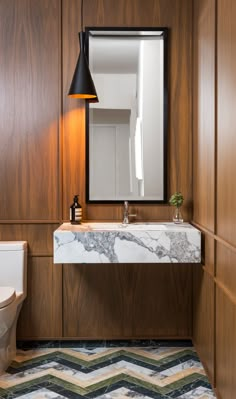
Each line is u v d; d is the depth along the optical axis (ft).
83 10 10.59
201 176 9.53
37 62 10.58
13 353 9.89
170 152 10.74
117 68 10.69
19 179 10.66
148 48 10.66
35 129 10.64
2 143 10.62
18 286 10.27
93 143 10.72
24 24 10.53
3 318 8.57
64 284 10.71
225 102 7.25
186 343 10.71
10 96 10.61
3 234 10.68
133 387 8.50
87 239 9.20
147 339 10.71
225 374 7.35
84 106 10.66
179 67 10.63
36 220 10.69
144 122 10.73
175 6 10.61
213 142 8.20
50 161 10.66
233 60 6.74
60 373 9.11
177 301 10.76
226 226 7.24
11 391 8.33
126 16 10.61
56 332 10.72
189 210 10.75
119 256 9.21
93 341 10.69
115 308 10.76
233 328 6.79
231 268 6.90
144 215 10.74
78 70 9.79
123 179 10.78
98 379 8.84
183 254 9.23
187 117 10.68
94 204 10.75
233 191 6.76
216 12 7.95
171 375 9.02
